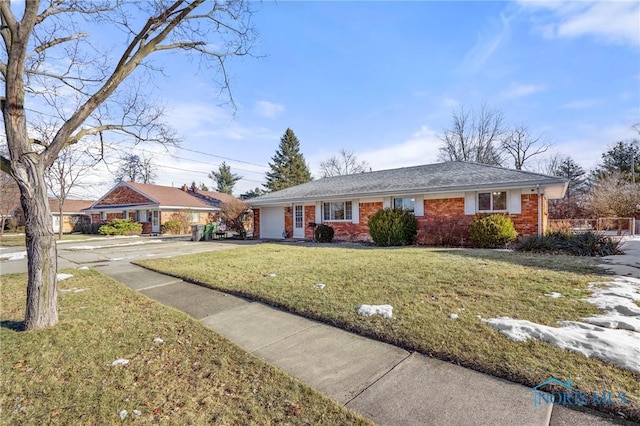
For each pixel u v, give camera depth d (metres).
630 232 17.75
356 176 19.42
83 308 4.92
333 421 2.19
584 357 2.77
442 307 4.19
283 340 3.68
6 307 5.18
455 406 2.32
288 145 43.12
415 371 2.84
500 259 7.65
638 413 2.11
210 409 2.36
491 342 3.15
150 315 4.57
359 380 2.75
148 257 11.21
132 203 28.98
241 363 3.09
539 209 11.13
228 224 20.80
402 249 10.81
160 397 2.53
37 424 2.24
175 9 4.57
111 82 4.34
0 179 22.67
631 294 4.41
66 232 32.59
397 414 2.26
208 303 5.28
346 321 3.98
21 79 3.86
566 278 5.44
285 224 18.83
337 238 16.23
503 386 2.54
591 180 30.69
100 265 9.62
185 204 28.41
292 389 2.61
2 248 16.19
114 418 2.28
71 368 3.03
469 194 12.52
